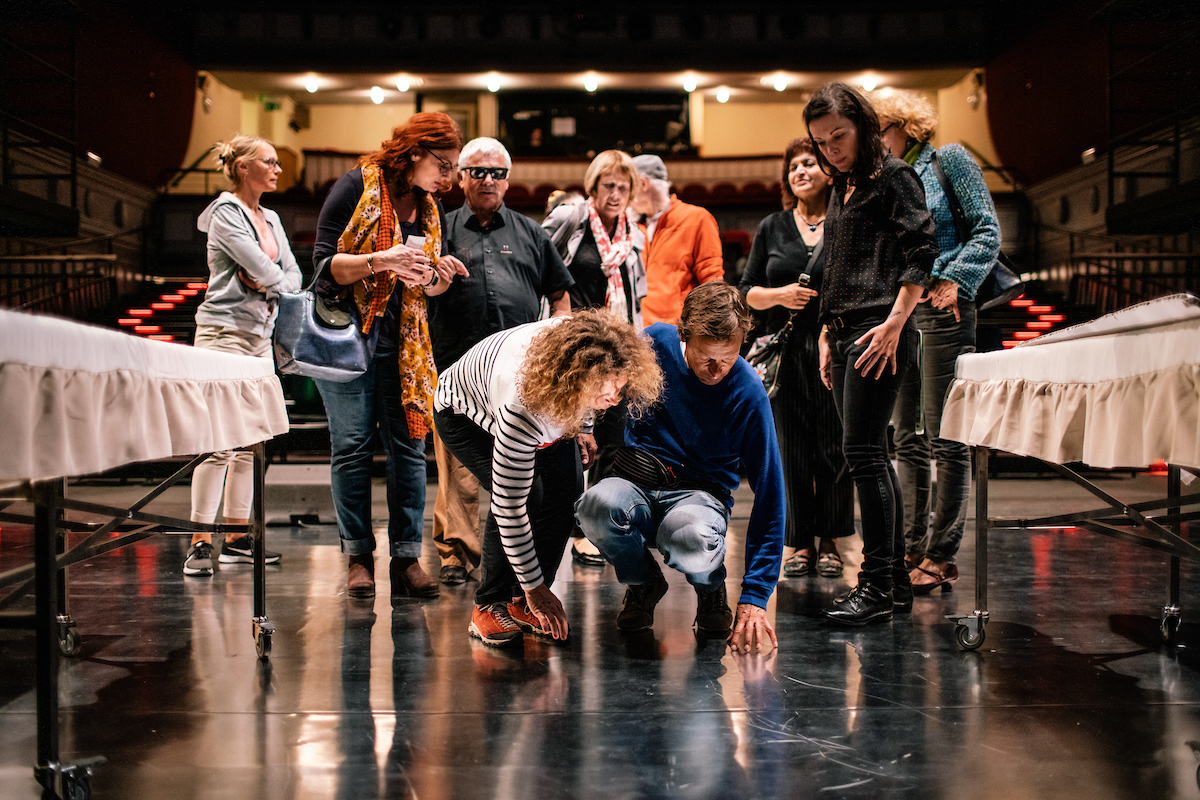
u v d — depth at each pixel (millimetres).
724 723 1630
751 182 14875
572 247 3266
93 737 1558
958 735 1570
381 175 2619
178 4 13906
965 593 2725
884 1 14586
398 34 14734
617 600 2631
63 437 1173
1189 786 1367
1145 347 1481
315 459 5871
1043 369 1814
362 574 2670
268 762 1455
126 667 1962
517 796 1333
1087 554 3367
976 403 2066
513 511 1928
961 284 2592
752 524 2074
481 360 1966
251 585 2814
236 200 3000
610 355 1586
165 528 1886
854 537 3873
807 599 2648
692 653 2080
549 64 14844
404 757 1476
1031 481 5785
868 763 1453
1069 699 1755
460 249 2875
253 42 14602
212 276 3051
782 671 1938
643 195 3494
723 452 2182
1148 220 8227
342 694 1786
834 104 2291
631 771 1423
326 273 2531
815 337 2994
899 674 1916
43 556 1320
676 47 14805
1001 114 13914
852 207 2371
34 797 1320
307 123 18500
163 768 1430
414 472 2684
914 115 2699
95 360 1268
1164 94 9297
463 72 14891
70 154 10219
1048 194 11969
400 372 2641
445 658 2031
